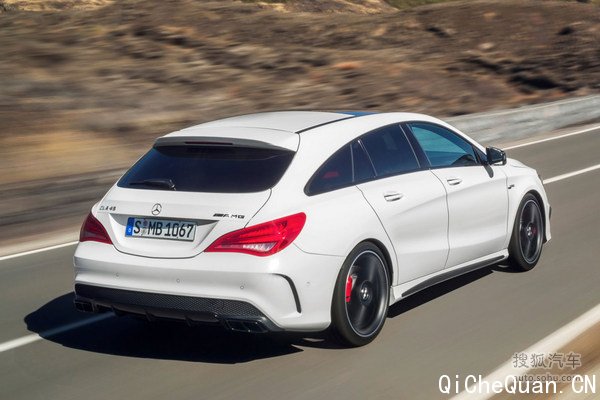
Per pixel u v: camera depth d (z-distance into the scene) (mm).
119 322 8820
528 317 8406
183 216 7277
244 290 6988
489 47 45250
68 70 30531
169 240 7320
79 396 6824
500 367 7043
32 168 19297
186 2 45000
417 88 35125
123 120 25281
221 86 31969
